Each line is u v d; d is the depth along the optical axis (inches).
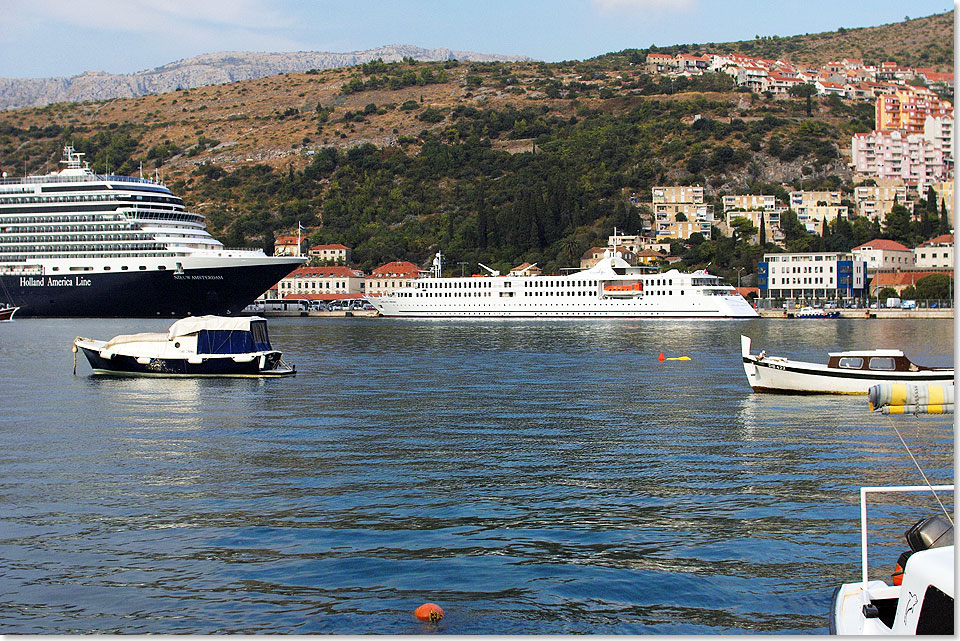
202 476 1418.6
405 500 1279.5
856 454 1574.8
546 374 2790.4
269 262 6122.1
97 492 1326.3
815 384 2277.3
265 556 1061.1
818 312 6973.4
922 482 1379.2
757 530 1144.8
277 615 912.3
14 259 6245.1
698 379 2642.7
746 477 1407.5
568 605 933.8
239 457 1551.4
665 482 1379.2
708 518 1195.3
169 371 2746.1
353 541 1108.5
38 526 1167.6
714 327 5565.9
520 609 925.8
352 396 2283.5
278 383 2566.4
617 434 1753.2
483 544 1098.7
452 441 1684.3
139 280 6063.0
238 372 2736.2
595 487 1349.7
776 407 2087.8
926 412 751.7
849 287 7864.2
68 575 1008.9
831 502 1264.8
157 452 1596.9
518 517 1202.0
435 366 3056.1
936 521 810.2
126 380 2659.9
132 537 1125.7
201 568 1025.5
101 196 6225.4
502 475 1422.2
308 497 1296.8
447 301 6968.5
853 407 2084.2
